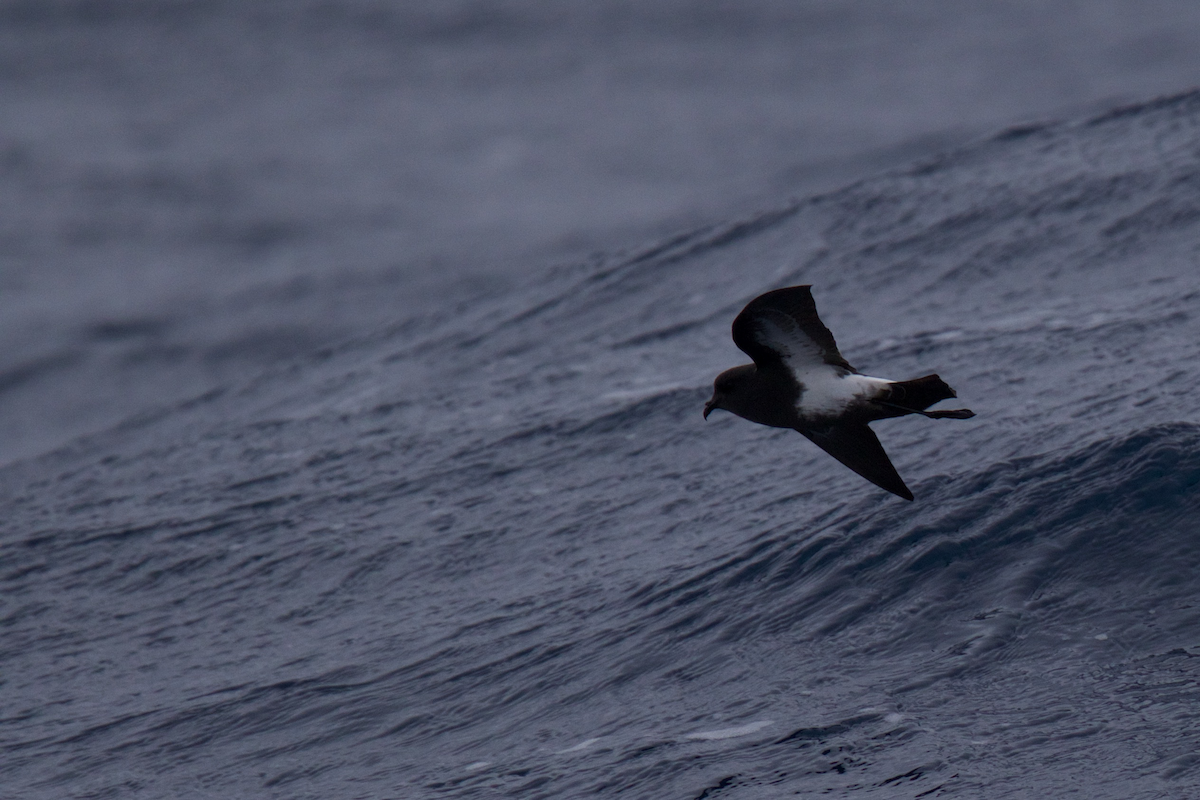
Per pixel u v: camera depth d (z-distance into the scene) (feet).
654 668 38.11
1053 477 41.45
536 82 228.22
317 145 194.08
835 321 68.54
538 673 39.70
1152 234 68.33
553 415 62.18
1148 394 47.01
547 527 50.80
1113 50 219.41
